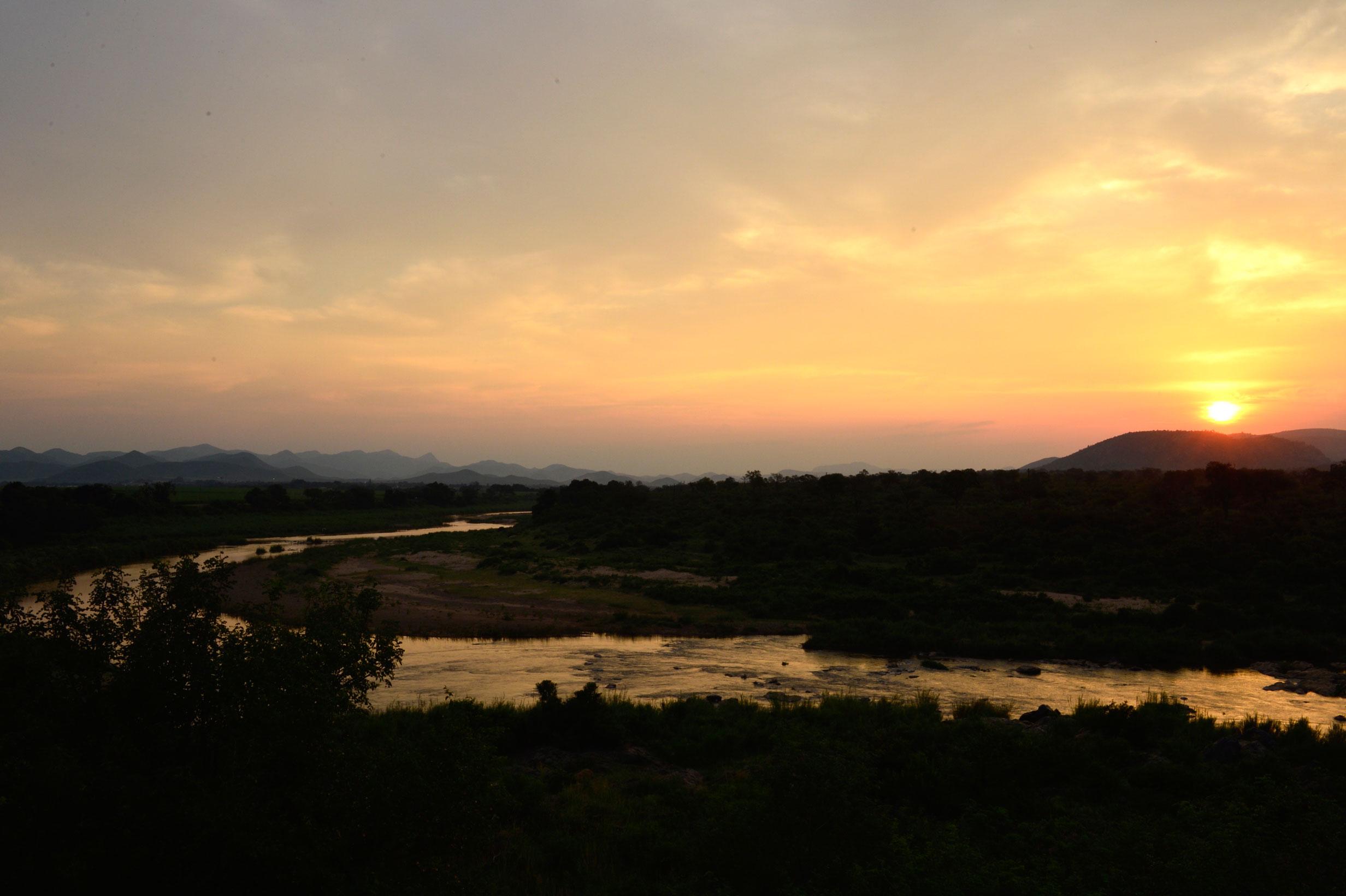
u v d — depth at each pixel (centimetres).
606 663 3183
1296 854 846
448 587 5078
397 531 11419
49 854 644
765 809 1063
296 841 711
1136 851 998
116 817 667
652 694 2656
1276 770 1499
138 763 752
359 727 1029
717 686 2791
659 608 4366
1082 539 5628
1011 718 2253
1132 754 1692
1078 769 1570
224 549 8031
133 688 795
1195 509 6956
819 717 2122
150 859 656
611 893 1062
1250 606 4038
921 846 1096
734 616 4156
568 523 9238
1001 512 7194
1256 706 2580
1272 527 5616
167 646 822
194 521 10475
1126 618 3828
